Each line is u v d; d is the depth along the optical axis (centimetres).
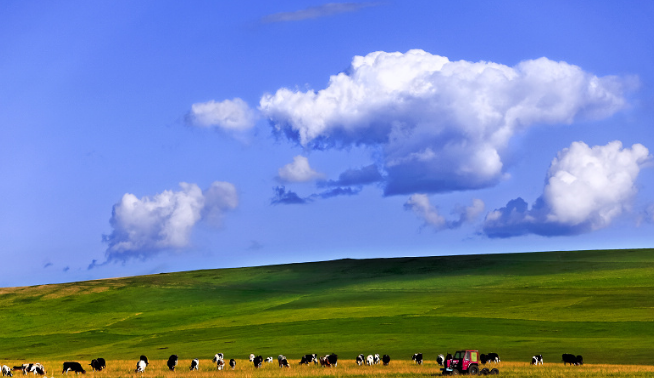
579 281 12762
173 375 5231
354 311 10762
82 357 8419
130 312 12662
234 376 5016
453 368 4709
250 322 10531
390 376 4750
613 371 4828
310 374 5025
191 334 9894
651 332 7881
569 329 8331
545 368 5300
